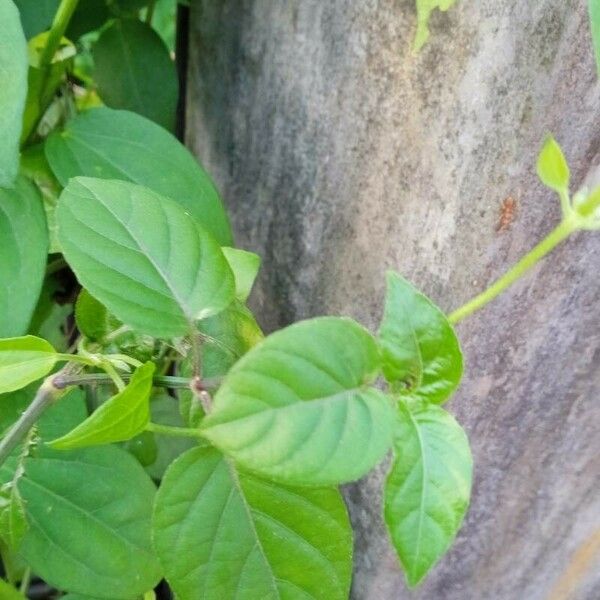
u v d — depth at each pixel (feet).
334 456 0.43
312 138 1.05
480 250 0.76
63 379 0.67
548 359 0.83
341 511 0.65
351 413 0.45
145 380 0.53
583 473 1.00
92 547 0.86
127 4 1.30
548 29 0.62
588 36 0.59
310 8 0.98
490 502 1.03
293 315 1.22
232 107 1.33
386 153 0.87
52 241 0.98
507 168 0.70
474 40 0.70
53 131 0.99
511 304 0.77
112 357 0.65
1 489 0.79
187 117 1.63
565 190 0.47
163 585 1.50
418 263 0.86
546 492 1.03
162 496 0.63
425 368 0.51
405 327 0.50
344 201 0.99
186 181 0.99
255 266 0.79
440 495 0.49
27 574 1.21
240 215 1.39
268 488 0.64
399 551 0.48
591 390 0.87
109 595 0.86
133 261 0.63
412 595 1.19
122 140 0.98
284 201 1.17
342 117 0.95
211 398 0.62
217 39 1.35
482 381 0.86
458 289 0.80
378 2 0.83
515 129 0.68
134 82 1.33
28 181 0.88
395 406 0.50
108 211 0.64
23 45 0.71
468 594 1.22
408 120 0.82
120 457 0.89
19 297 0.82
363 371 0.46
